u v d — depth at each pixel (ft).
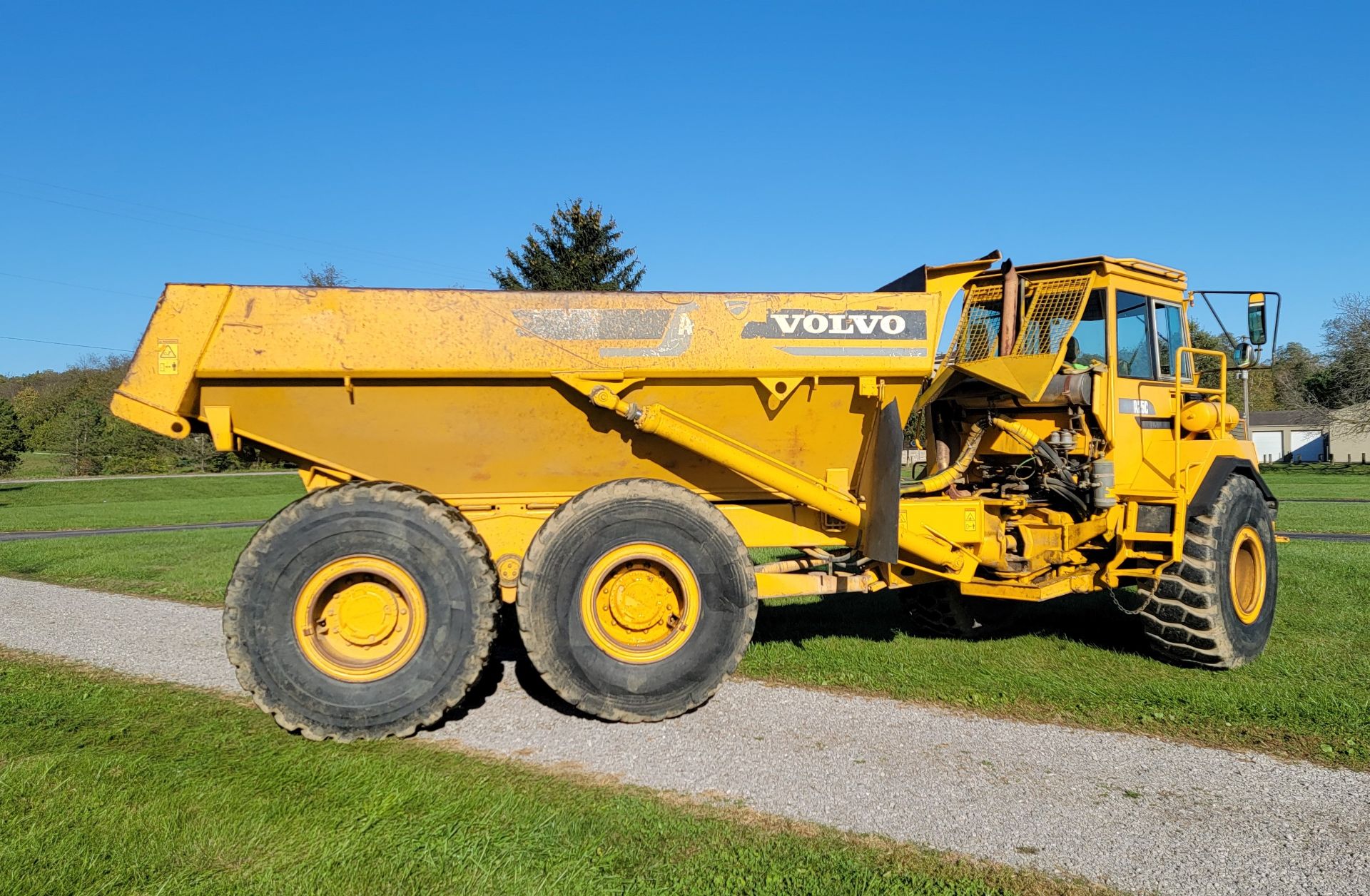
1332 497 84.89
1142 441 20.38
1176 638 19.04
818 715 16.01
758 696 17.16
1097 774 13.26
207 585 31.71
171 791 12.02
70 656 20.56
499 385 15.83
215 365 14.87
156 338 14.87
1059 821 11.64
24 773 12.54
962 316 22.20
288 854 10.26
